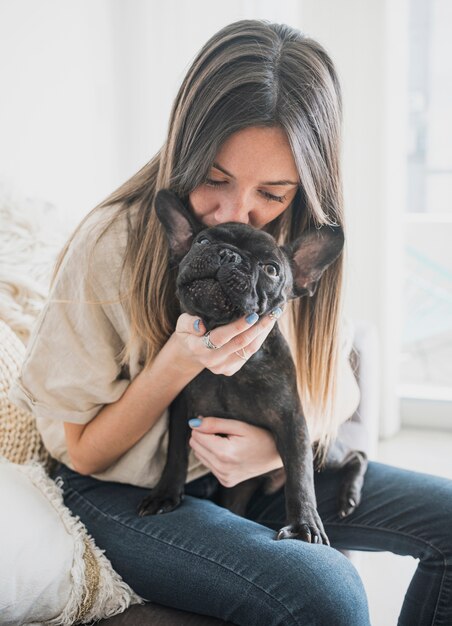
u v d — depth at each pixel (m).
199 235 1.22
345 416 1.68
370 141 3.01
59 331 1.41
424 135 3.98
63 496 1.49
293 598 1.15
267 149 1.24
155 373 1.33
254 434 1.40
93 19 2.97
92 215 1.47
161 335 1.40
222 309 1.12
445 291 3.91
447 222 3.63
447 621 1.41
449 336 3.95
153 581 1.29
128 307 1.40
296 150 1.24
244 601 1.19
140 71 3.11
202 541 1.28
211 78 1.25
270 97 1.22
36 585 1.20
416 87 3.92
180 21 3.05
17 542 1.22
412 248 3.92
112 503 1.42
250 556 1.22
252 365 1.35
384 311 3.10
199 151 1.24
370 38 2.96
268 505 1.57
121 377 1.47
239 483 1.52
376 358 2.25
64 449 1.55
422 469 2.85
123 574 1.33
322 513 1.54
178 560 1.26
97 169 3.05
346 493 1.53
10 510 1.27
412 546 1.46
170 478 1.41
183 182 1.28
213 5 3.01
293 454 1.35
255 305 1.14
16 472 1.43
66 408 1.43
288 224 1.49
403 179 3.12
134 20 3.09
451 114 3.91
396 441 3.16
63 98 2.79
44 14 2.65
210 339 1.17
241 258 1.14
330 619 1.12
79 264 1.40
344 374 1.67
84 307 1.40
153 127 3.12
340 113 1.36
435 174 4.01
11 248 1.90
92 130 3.00
